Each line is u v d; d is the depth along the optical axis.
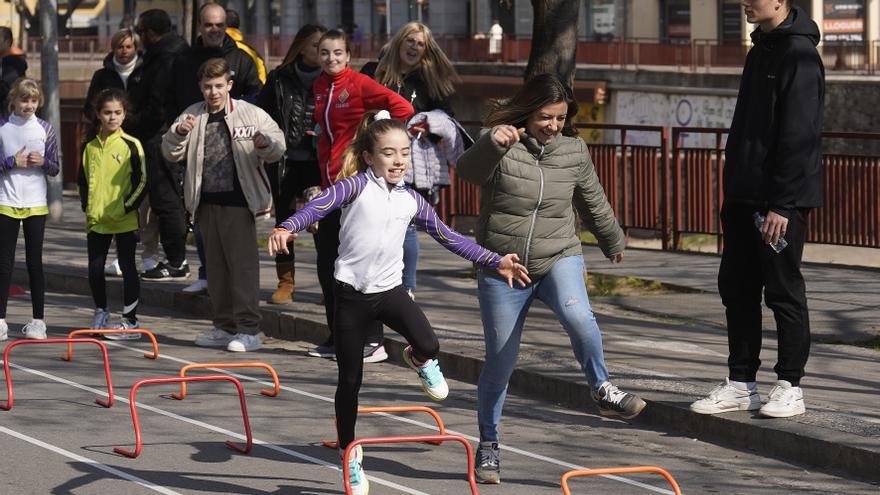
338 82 25.67
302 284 33.34
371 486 17.78
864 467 18.22
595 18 131.00
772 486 17.89
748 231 20.05
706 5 121.06
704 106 93.31
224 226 27.17
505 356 17.98
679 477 18.33
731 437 19.97
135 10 192.62
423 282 33.84
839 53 100.44
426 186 26.33
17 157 27.62
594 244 40.19
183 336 29.22
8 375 22.16
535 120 17.73
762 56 19.59
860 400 21.16
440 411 22.28
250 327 27.58
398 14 148.62
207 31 31.50
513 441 20.25
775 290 19.80
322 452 19.53
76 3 181.75
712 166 39.66
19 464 18.75
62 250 40.41
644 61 102.06
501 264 17.42
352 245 17.23
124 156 28.11
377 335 26.33
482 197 18.20
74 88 105.56
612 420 21.62
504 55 108.31
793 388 19.98
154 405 22.48
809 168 19.31
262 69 32.50
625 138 40.84
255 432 20.67
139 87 33.66
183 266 34.81
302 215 16.75
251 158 26.95
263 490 17.61
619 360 24.28
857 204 35.94
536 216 17.98
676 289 32.12
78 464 18.78
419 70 26.69
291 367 25.86
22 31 169.50
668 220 39.81
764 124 19.50
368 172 17.30
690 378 22.66
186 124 26.50
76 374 24.95
